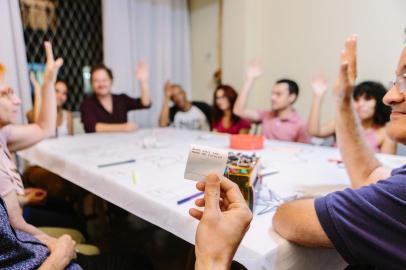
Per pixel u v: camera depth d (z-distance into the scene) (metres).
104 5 3.01
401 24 2.18
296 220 0.58
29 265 0.68
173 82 3.72
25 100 2.62
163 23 3.50
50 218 1.41
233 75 3.19
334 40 2.57
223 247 0.44
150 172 1.14
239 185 0.75
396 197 0.47
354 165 0.90
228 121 2.67
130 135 2.12
